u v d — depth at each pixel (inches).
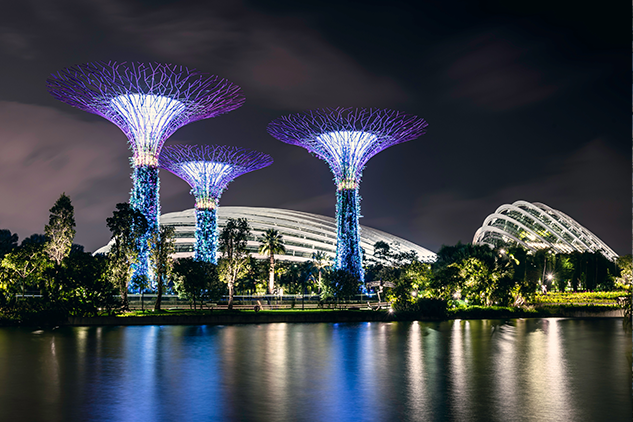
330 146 3917.3
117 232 2918.3
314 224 7229.3
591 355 2064.5
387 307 3494.1
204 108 3366.1
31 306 2736.2
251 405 1330.0
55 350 2026.3
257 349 2112.5
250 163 4047.7
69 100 3110.2
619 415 1258.0
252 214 7273.6
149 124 3250.5
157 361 1851.6
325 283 3499.0
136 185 3265.3
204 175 3944.4
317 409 1300.4
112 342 2226.9
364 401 1374.3
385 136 3897.6
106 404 1323.8
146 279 3157.0
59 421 1190.3
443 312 3265.3
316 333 2588.6
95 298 2743.6
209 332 2573.8
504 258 4205.2
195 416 1237.7
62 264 2773.1
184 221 6525.6
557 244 7588.6
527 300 3612.2
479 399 1396.4
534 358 1991.9
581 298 4224.9
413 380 1616.6
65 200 2984.7
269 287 4549.7
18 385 1498.5
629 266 5128.0
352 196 3929.6
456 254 4468.5
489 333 2664.9
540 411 1289.4
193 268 3048.7
